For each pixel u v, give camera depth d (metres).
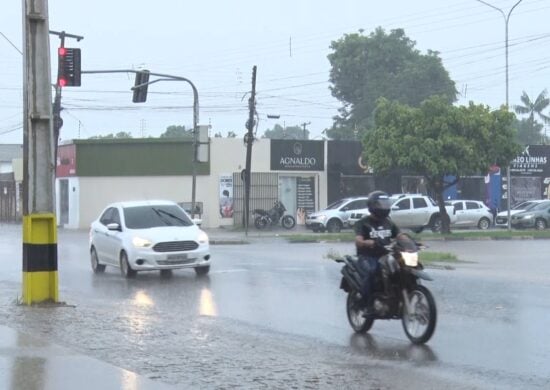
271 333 12.68
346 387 8.98
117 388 8.78
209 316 14.55
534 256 29.34
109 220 23.27
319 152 55.25
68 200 56.97
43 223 15.34
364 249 12.30
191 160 53.53
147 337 12.05
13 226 58.94
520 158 59.25
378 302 12.09
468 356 10.77
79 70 29.03
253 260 27.08
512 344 11.62
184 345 11.45
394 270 11.73
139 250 21.31
